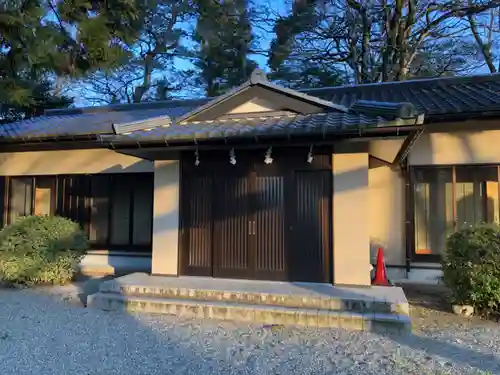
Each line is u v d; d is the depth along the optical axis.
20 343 4.18
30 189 9.84
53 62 6.36
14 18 5.76
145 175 9.15
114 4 6.94
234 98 6.30
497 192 7.27
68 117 11.48
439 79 9.91
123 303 5.47
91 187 9.44
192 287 5.56
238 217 6.17
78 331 4.59
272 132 5.16
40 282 7.29
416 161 7.62
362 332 4.60
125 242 9.19
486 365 3.65
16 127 9.91
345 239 5.67
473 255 5.30
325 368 3.56
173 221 6.46
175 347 4.09
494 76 9.43
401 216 7.74
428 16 17.33
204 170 6.37
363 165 5.68
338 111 5.97
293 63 19.58
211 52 19.42
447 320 5.18
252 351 3.99
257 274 6.02
